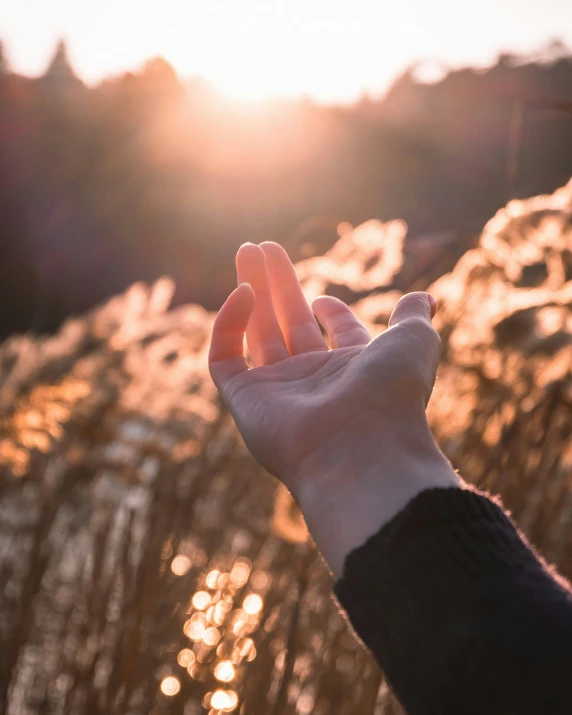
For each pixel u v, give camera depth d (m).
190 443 1.27
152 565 1.19
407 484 0.40
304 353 0.49
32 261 5.61
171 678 1.14
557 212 0.94
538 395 0.98
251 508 1.24
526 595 0.35
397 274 1.11
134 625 1.15
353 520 0.40
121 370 1.36
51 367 1.34
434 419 1.05
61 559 1.33
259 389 0.46
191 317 1.41
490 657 0.34
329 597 1.07
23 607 1.22
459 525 0.37
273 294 0.55
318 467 0.42
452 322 1.00
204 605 1.18
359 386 0.43
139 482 1.25
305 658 1.09
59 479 1.33
